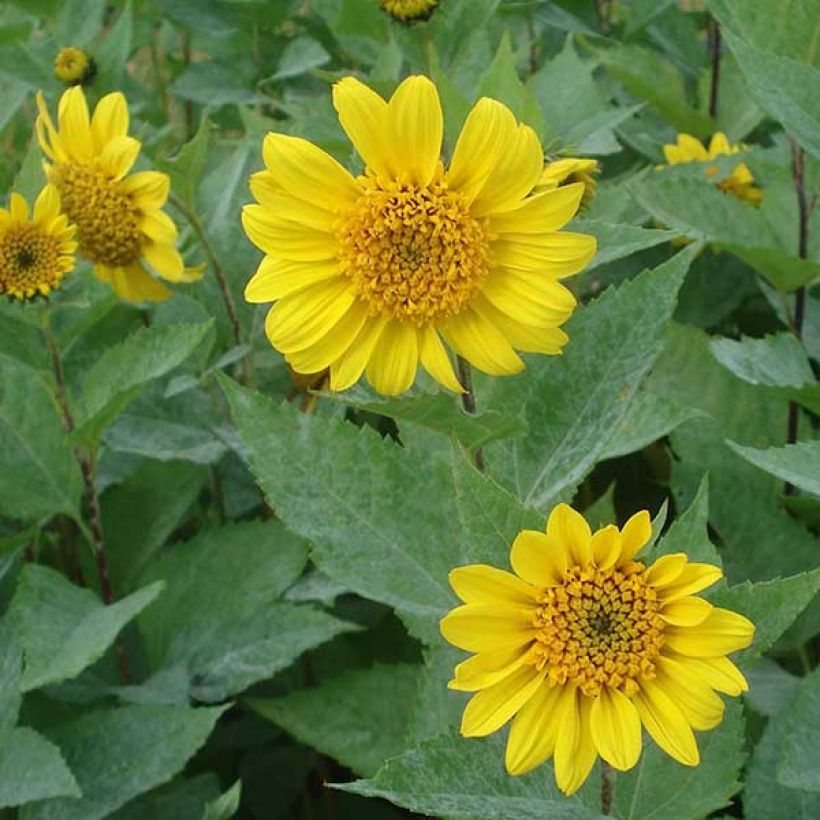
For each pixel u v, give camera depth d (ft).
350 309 2.05
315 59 3.75
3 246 2.49
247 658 2.54
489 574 1.88
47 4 3.74
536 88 2.92
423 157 2.00
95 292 2.72
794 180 2.68
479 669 1.88
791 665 2.59
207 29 3.86
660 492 2.96
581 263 2.02
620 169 3.63
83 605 2.46
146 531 2.81
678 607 1.87
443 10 2.75
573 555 1.88
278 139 2.00
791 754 2.06
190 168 2.70
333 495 2.17
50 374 2.58
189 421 2.85
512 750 1.88
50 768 2.25
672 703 1.87
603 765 2.01
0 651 2.43
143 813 2.52
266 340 2.90
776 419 2.62
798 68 2.27
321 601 2.73
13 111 3.18
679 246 3.11
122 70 3.39
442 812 1.93
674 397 2.64
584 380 2.18
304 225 2.02
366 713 2.46
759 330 3.27
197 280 2.88
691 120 3.38
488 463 2.20
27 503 2.62
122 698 2.52
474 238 2.00
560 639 1.87
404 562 2.16
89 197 2.61
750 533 2.55
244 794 2.72
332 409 2.66
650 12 3.57
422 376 2.31
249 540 2.65
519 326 2.04
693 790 2.08
